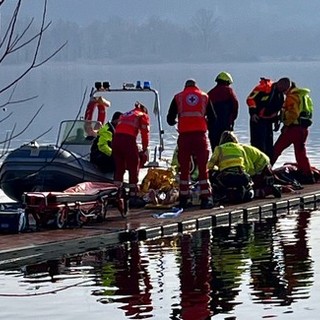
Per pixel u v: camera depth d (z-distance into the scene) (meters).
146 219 32.69
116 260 27.38
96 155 36.25
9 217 30.02
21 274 25.77
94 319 21.48
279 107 41.41
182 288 23.92
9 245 28.02
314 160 54.12
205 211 34.16
